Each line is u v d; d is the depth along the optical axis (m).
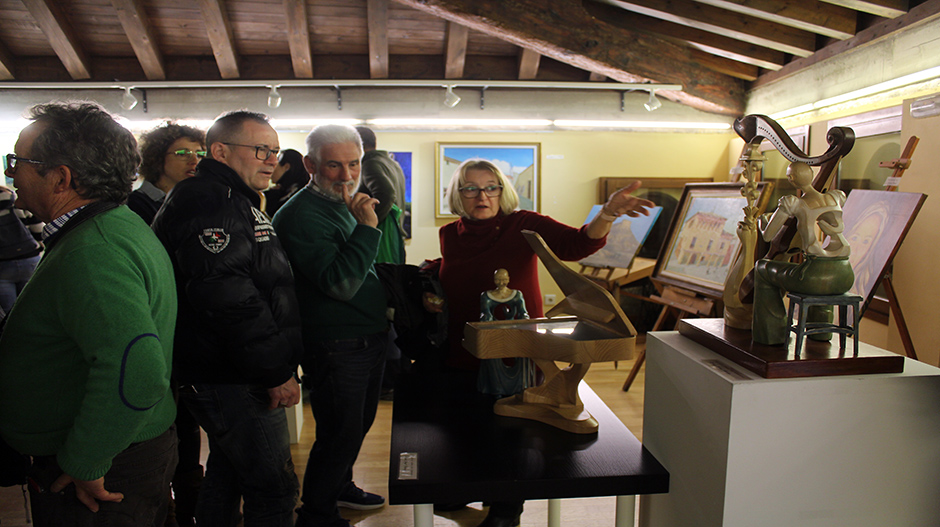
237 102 5.41
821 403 1.04
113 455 1.02
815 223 1.10
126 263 1.05
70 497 1.08
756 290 1.17
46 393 1.06
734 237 3.34
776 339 1.13
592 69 4.98
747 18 4.30
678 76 5.11
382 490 2.46
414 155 5.65
